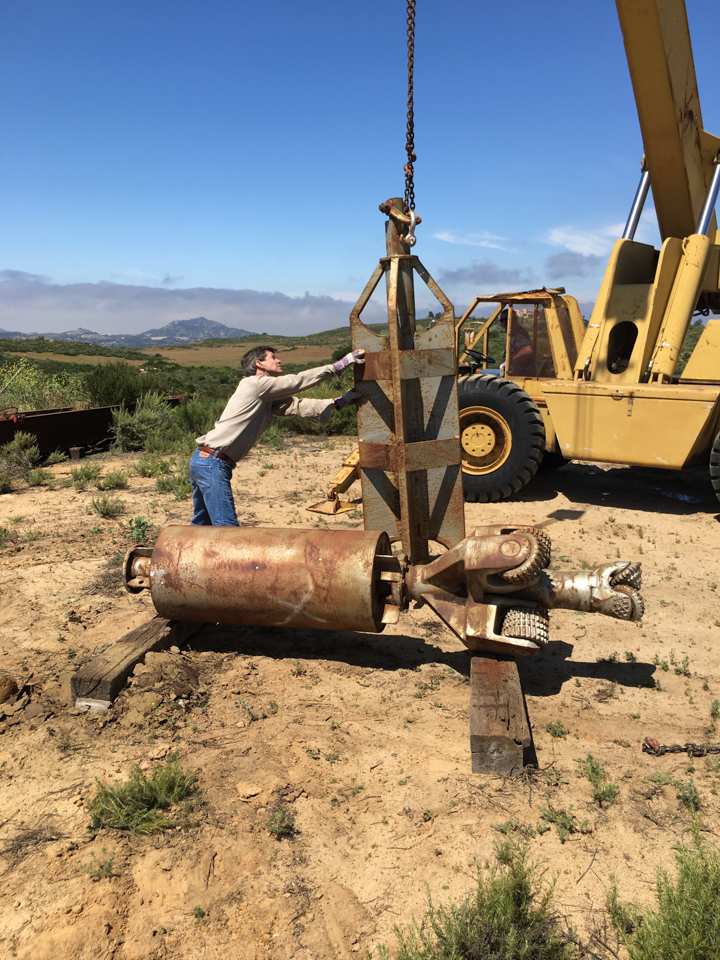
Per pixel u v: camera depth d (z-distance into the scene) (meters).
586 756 3.36
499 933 2.25
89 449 11.66
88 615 4.86
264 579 3.90
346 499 8.17
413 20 4.09
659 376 8.00
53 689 3.75
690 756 3.36
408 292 4.39
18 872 2.53
